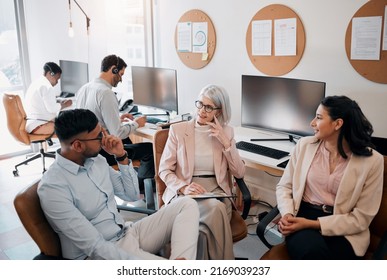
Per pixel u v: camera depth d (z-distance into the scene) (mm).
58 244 1636
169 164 2254
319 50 2674
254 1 2986
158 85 3463
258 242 2658
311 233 1704
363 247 1697
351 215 1729
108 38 4398
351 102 1752
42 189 1545
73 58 4852
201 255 1875
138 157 2969
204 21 3398
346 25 2498
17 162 4426
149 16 4008
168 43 3869
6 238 2764
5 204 3324
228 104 2234
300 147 1950
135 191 2025
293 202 1905
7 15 4309
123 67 3113
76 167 1634
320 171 1838
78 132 1580
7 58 4406
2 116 4477
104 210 1770
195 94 3693
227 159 2201
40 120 3916
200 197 1992
